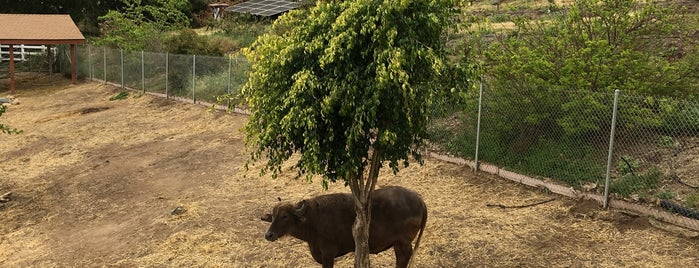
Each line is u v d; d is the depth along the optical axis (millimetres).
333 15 5684
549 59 10797
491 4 22844
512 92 10875
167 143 15984
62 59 32250
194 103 19734
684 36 12328
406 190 6867
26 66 34125
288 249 8859
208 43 24422
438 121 12547
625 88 9953
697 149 9461
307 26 5766
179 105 19984
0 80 30938
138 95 22609
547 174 10141
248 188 11805
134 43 27656
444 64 5727
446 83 5891
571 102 9820
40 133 19094
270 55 5816
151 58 22578
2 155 17094
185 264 8805
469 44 11938
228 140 15312
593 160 9859
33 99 25812
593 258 7598
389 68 5156
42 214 12094
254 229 9750
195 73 20109
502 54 11383
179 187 12539
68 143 17438
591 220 8633
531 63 10477
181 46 23547
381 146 5781
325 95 5480
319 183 11508
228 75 18141
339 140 5797
